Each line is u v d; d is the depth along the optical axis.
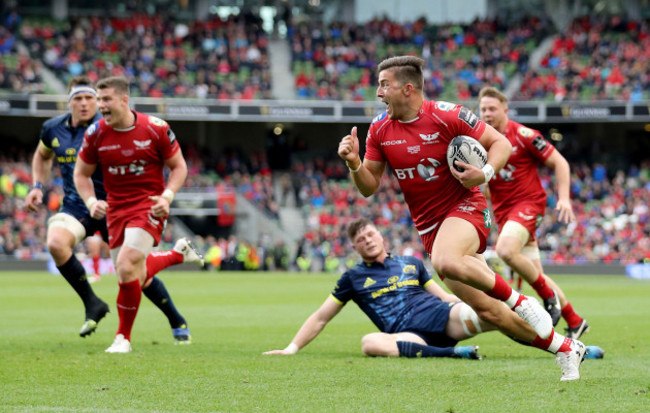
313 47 155.25
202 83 143.75
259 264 128.12
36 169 31.16
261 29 159.12
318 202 141.75
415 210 22.09
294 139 154.75
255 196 139.62
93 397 17.00
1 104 126.06
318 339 31.67
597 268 121.19
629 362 23.12
